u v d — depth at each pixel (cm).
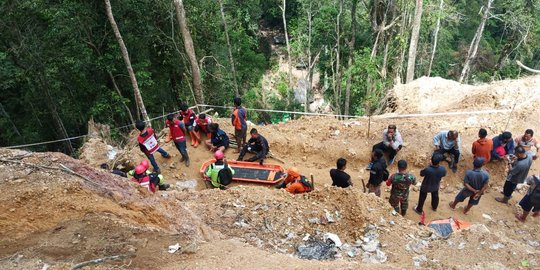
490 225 834
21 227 422
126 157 1002
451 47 3011
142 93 1680
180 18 1434
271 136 1102
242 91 2356
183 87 1900
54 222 439
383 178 820
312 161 1065
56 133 1894
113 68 1477
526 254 595
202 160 1044
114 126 1641
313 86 3434
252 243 608
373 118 1218
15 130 1808
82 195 480
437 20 2133
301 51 2566
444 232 705
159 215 536
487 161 942
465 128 1108
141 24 1516
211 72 2095
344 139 1105
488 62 2947
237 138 1044
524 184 973
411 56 1758
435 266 564
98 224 452
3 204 435
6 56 1504
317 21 2222
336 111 2167
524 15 2345
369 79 1908
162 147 1073
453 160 972
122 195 518
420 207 855
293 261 504
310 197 742
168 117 969
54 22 1329
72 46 1402
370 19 2184
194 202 736
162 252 459
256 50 3541
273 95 2553
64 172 504
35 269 382
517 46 2486
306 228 665
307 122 1209
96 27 1453
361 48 2286
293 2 3059
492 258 586
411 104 1397
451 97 1380
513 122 1115
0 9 1334
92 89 1546
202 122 1082
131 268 420
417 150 1031
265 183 938
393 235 639
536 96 1211
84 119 1655
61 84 1573
